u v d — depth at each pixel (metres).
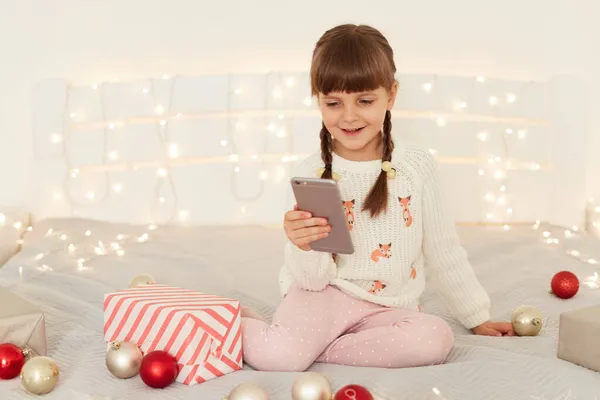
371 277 1.42
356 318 1.41
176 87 2.47
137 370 1.32
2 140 2.54
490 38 2.54
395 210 1.42
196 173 2.50
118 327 1.40
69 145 2.49
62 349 1.46
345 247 1.29
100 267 2.01
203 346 1.30
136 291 1.46
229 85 2.47
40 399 1.23
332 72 1.31
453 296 1.52
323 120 1.42
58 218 2.48
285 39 2.54
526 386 1.22
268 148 2.48
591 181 2.54
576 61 2.53
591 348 1.28
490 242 2.19
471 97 2.47
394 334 1.32
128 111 2.48
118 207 2.50
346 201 1.44
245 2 2.53
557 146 2.48
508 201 2.50
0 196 2.55
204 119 2.49
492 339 1.47
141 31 2.54
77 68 2.54
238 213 2.52
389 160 1.42
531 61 2.53
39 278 1.93
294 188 1.25
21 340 1.35
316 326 1.36
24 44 2.52
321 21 2.54
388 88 1.37
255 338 1.35
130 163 2.50
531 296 1.75
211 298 1.40
